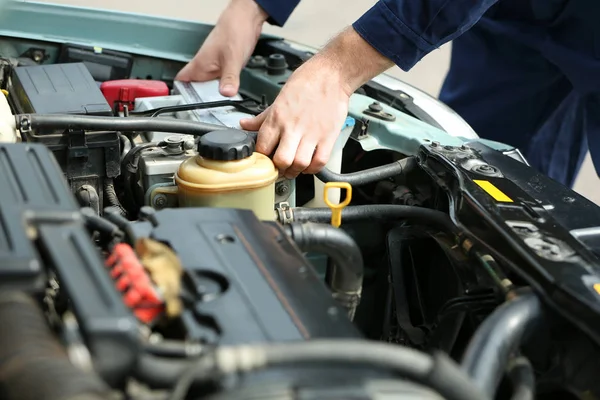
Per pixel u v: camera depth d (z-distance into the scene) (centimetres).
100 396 59
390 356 62
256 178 110
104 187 125
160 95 158
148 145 126
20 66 153
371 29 132
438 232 117
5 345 64
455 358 109
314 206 134
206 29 178
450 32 134
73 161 121
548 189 116
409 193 131
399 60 135
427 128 140
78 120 116
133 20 175
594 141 192
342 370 68
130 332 64
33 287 71
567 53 184
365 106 144
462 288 108
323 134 125
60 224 79
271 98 163
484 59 206
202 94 157
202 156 112
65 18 171
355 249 103
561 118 212
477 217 105
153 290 76
